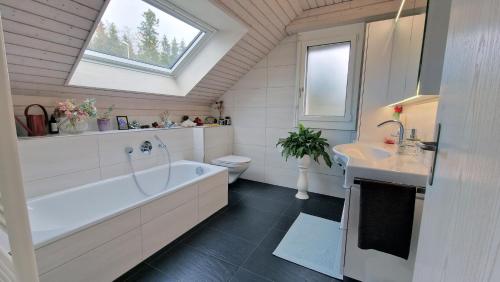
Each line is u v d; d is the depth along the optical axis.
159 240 1.68
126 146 2.20
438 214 0.60
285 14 2.43
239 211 2.43
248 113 3.37
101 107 2.19
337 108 2.73
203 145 2.99
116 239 1.37
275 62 3.04
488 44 0.39
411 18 1.66
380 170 1.17
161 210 1.68
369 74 2.16
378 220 1.14
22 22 1.25
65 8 1.31
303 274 1.50
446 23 0.98
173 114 3.02
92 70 1.96
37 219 1.52
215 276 1.47
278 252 1.72
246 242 1.85
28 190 1.54
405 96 1.69
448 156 0.57
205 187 2.17
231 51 2.56
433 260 0.61
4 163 0.39
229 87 3.42
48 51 1.48
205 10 1.95
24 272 0.42
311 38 2.70
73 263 1.17
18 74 1.51
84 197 1.82
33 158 1.55
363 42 2.43
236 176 3.22
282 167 3.22
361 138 2.26
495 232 0.32
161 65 2.55
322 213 2.39
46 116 1.77
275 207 2.54
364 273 1.32
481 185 0.37
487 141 0.37
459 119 0.52
